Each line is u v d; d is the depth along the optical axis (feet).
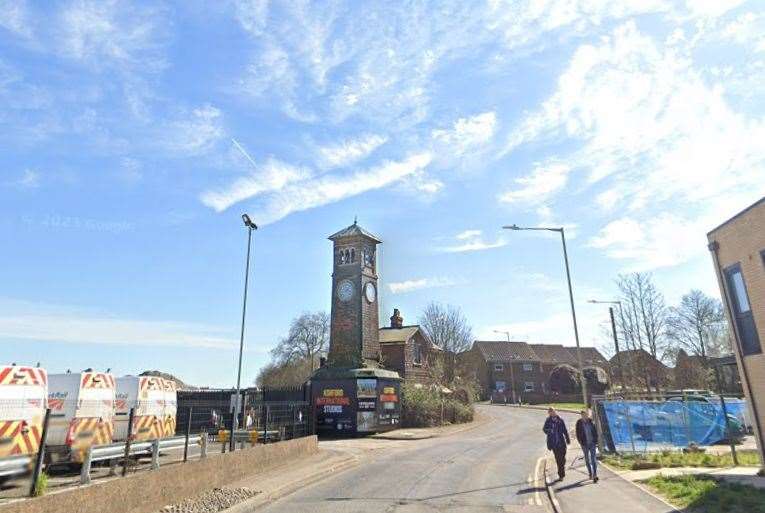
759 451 49.26
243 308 79.05
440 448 82.48
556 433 51.55
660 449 68.74
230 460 48.24
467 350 242.58
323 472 55.77
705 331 202.18
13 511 24.48
